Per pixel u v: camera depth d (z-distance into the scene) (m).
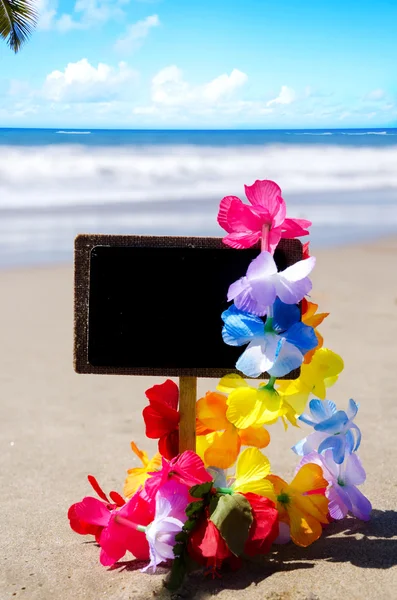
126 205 12.89
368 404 3.88
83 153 22.75
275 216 2.07
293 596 1.93
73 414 3.82
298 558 2.16
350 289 6.93
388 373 4.47
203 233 9.86
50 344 5.23
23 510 2.63
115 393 4.22
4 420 3.71
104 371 2.17
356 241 9.84
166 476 2.08
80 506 2.17
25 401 4.03
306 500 2.20
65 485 2.88
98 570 2.16
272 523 2.06
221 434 2.32
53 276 7.45
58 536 2.41
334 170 22.23
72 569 2.17
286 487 2.23
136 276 2.15
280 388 2.25
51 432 3.54
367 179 19.84
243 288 2.00
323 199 14.95
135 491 2.31
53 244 9.01
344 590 1.96
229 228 2.13
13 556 2.27
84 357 2.17
